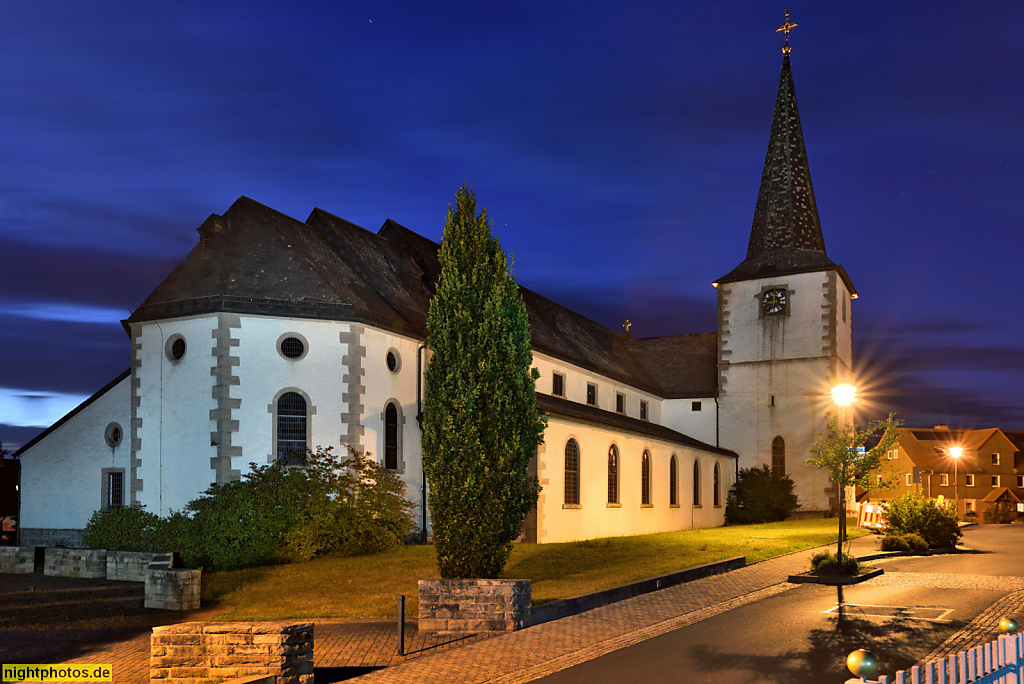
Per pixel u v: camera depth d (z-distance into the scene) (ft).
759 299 162.81
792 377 158.51
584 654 40.91
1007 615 50.72
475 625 47.19
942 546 93.25
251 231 94.02
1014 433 301.02
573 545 89.97
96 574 74.79
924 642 43.06
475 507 54.65
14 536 108.68
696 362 176.35
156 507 85.87
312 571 71.15
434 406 56.75
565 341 138.00
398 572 69.36
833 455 72.23
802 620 49.16
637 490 124.06
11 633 50.34
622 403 150.71
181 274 91.35
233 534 77.41
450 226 58.95
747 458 160.56
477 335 56.54
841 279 163.43
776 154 170.50
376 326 91.20
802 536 103.50
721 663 38.81
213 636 36.55
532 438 57.41
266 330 86.43
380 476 88.58
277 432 85.35
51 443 97.81
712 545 89.81
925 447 285.64
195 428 84.99
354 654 42.14
